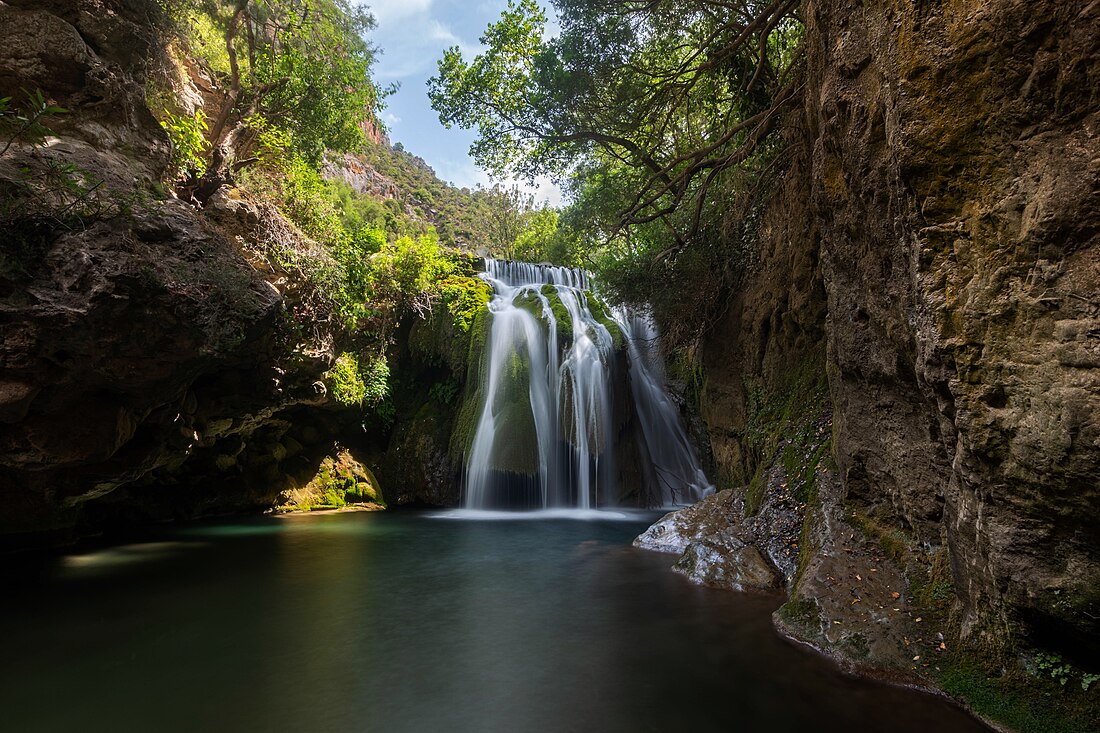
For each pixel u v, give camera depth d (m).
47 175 5.40
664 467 15.94
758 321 9.77
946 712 3.15
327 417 14.50
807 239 7.75
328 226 12.54
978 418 2.71
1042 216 2.41
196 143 9.43
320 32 12.69
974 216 2.71
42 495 7.45
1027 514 2.63
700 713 3.27
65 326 5.71
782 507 6.66
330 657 4.22
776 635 4.46
